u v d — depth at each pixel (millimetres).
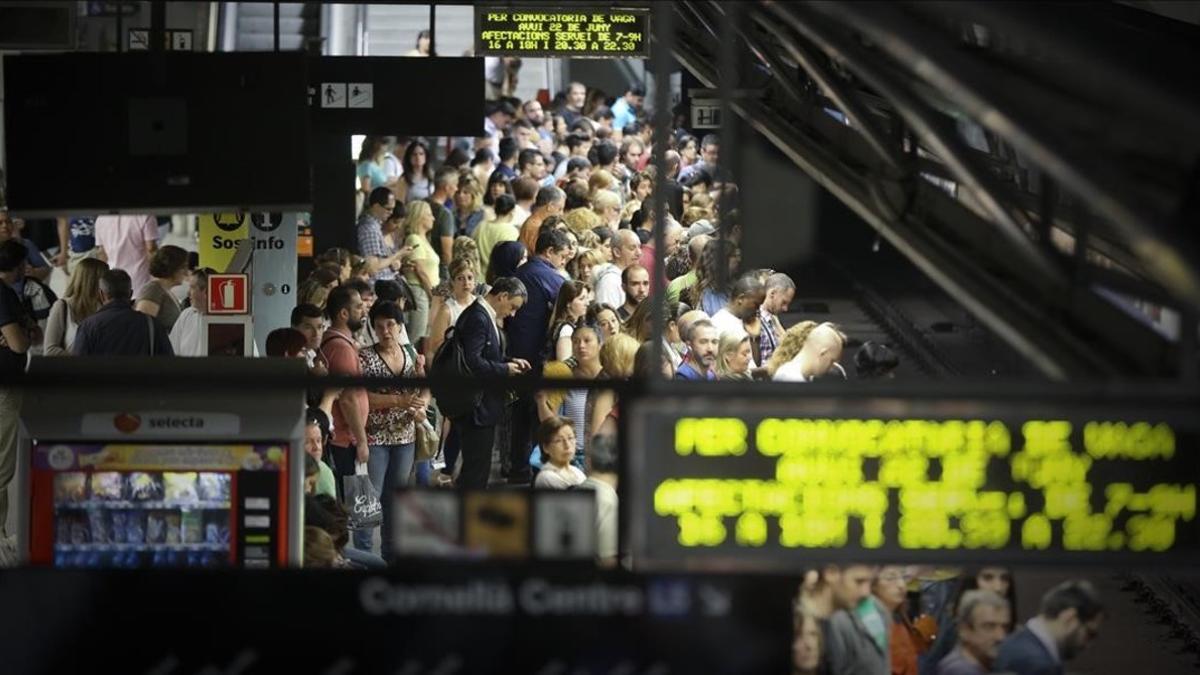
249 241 44344
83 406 27859
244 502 28031
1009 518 22062
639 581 22734
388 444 40500
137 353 39000
